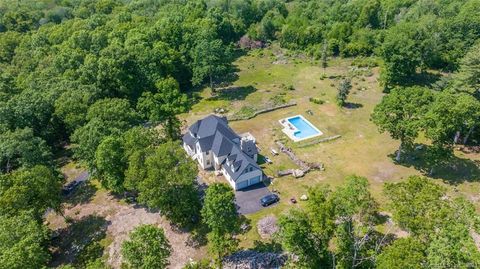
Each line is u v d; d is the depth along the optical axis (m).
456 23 111.56
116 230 65.06
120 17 133.88
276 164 78.38
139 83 103.44
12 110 83.69
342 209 47.22
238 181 71.06
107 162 64.81
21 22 139.38
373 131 87.81
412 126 69.88
